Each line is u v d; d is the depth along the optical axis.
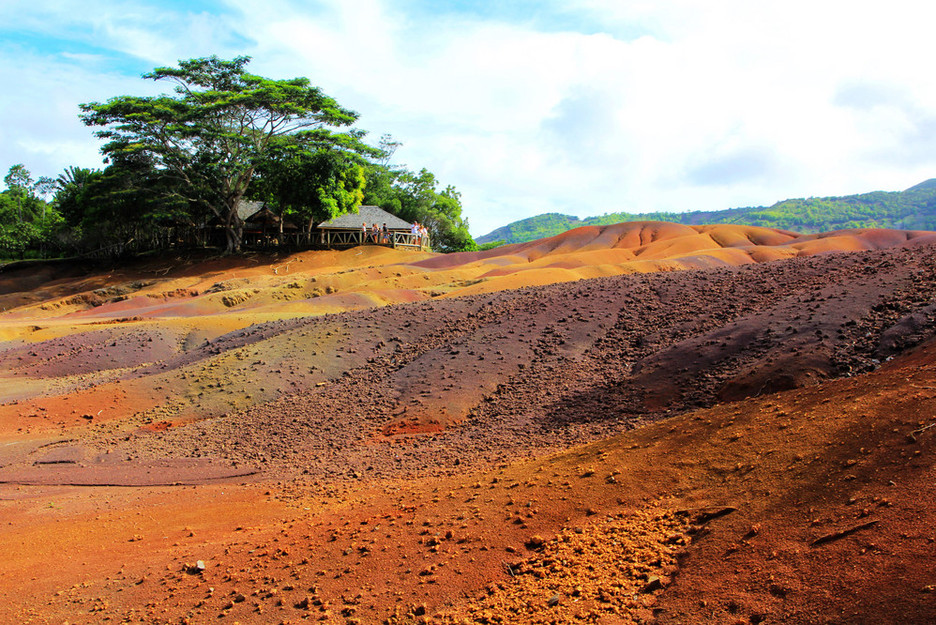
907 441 5.35
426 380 14.75
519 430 11.45
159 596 6.27
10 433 14.69
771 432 6.61
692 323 14.55
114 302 44.38
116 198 56.09
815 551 4.51
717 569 4.77
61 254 74.75
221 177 59.06
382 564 6.18
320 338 18.45
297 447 12.52
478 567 5.78
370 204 77.50
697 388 11.09
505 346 15.80
